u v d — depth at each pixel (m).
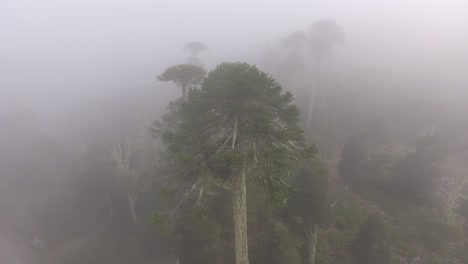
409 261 15.70
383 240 15.41
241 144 10.08
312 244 14.41
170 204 11.31
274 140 9.78
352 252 15.91
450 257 16.12
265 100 10.52
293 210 14.09
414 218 19.42
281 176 9.98
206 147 9.72
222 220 15.44
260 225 15.79
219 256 14.43
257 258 14.38
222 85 10.52
